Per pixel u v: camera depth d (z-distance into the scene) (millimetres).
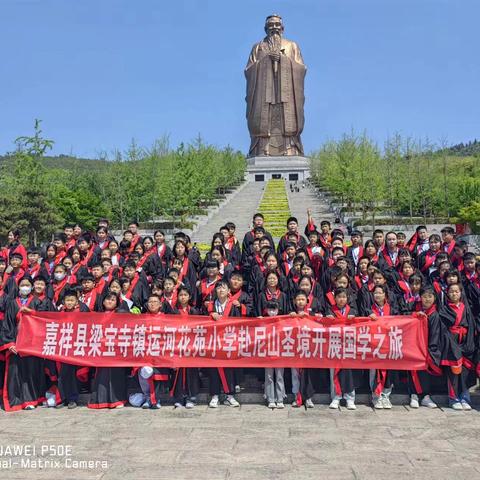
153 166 42375
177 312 11406
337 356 10820
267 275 11539
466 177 45406
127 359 10992
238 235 37656
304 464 7965
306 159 77188
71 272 14141
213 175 54000
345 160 49969
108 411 10766
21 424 9977
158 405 10930
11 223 32969
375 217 44438
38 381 11227
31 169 39594
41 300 11648
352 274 12906
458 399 10727
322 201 56000
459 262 14516
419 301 11344
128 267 12945
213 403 10945
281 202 55500
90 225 39656
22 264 14234
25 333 11133
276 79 75312
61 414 10602
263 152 77188
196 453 8414
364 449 8523
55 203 39000
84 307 11750
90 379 11703
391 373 10859
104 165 45281
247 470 7766
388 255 14414
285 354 10891
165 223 43062
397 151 45688
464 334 10742
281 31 75750
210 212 48562
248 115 76875
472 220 35688
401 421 9922
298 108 75875
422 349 10773
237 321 11062
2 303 11766
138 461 8133
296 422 9898
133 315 11180
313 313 11344
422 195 43125
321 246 15062
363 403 11148
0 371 11469
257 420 10031
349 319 10898
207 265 12883
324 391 11398
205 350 10992
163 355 10977
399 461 8047
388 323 10883
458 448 8555
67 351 11062
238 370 11812
